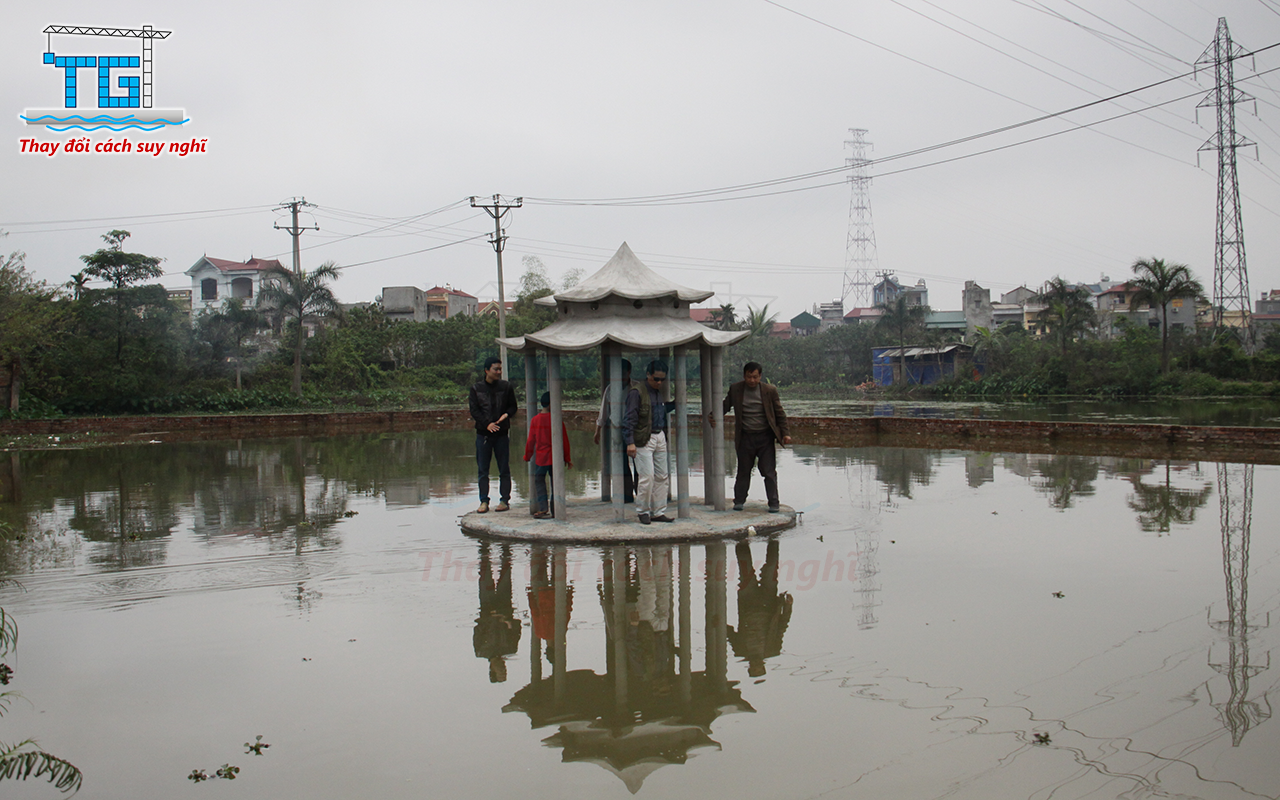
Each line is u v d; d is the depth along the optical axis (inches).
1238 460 584.1
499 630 221.0
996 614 225.0
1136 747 148.4
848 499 421.7
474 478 535.2
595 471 560.7
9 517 398.3
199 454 744.3
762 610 234.2
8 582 270.8
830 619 224.2
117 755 151.6
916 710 165.8
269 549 318.7
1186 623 214.7
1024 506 395.5
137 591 259.8
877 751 149.1
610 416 362.3
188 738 158.2
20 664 197.0
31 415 1190.9
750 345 2252.7
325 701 175.3
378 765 147.0
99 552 315.6
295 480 536.4
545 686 183.0
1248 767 140.7
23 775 134.1
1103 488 450.3
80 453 764.0
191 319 1539.1
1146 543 309.0
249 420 1112.2
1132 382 1716.3
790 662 193.9
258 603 246.5
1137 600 235.8
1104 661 189.3
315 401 1504.7
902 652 197.9
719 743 154.0
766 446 364.8
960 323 2640.3
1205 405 1424.7
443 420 1196.5
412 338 1924.2
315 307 1525.6
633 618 229.9
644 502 336.5
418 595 253.6
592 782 140.2
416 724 164.2
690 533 321.7
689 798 133.6
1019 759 144.8
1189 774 138.7
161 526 369.7
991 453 657.6
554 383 340.2
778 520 346.6
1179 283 1697.8
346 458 689.6
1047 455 636.1
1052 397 1781.5
